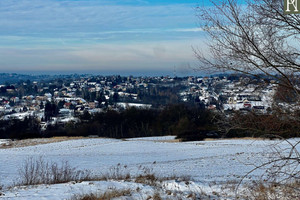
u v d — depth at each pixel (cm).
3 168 2428
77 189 1073
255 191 784
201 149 3619
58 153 3750
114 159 3016
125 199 862
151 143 4512
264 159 2459
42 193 1008
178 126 5362
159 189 1009
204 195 909
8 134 6769
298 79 645
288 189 675
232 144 3922
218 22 662
